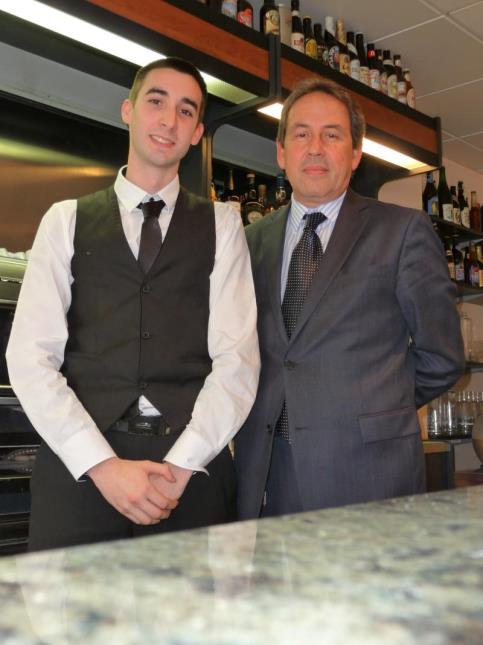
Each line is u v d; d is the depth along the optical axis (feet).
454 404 13.28
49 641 0.75
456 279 14.16
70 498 4.26
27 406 4.22
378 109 9.29
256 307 5.11
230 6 7.97
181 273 4.81
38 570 1.06
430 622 0.81
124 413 4.42
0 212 7.59
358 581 0.99
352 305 4.99
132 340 4.55
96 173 8.50
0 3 5.85
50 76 7.71
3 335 6.68
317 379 4.91
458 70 11.78
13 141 7.73
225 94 7.64
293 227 5.63
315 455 4.81
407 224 5.22
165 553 1.18
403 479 4.83
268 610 0.86
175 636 0.77
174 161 4.95
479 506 1.73
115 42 6.48
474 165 16.72
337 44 9.84
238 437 5.24
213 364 4.74
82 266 4.71
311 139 5.45
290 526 1.44
